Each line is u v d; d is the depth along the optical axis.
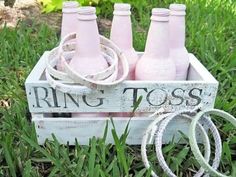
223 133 0.44
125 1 0.85
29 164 0.37
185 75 0.43
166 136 0.41
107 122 0.39
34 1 0.85
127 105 0.39
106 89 0.37
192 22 0.76
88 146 0.40
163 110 0.39
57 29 0.76
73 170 0.37
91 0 0.81
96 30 0.37
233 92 0.51
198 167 0.39
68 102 0.38
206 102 0.39
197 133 0.40
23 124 0.43
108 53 0.40
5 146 0.39
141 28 0.77
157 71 0.39
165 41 0.39
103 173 0.35
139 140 0.41
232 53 0.62
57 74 0.37
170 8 0.42
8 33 0.69
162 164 0.36
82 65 0.38
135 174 0.37
